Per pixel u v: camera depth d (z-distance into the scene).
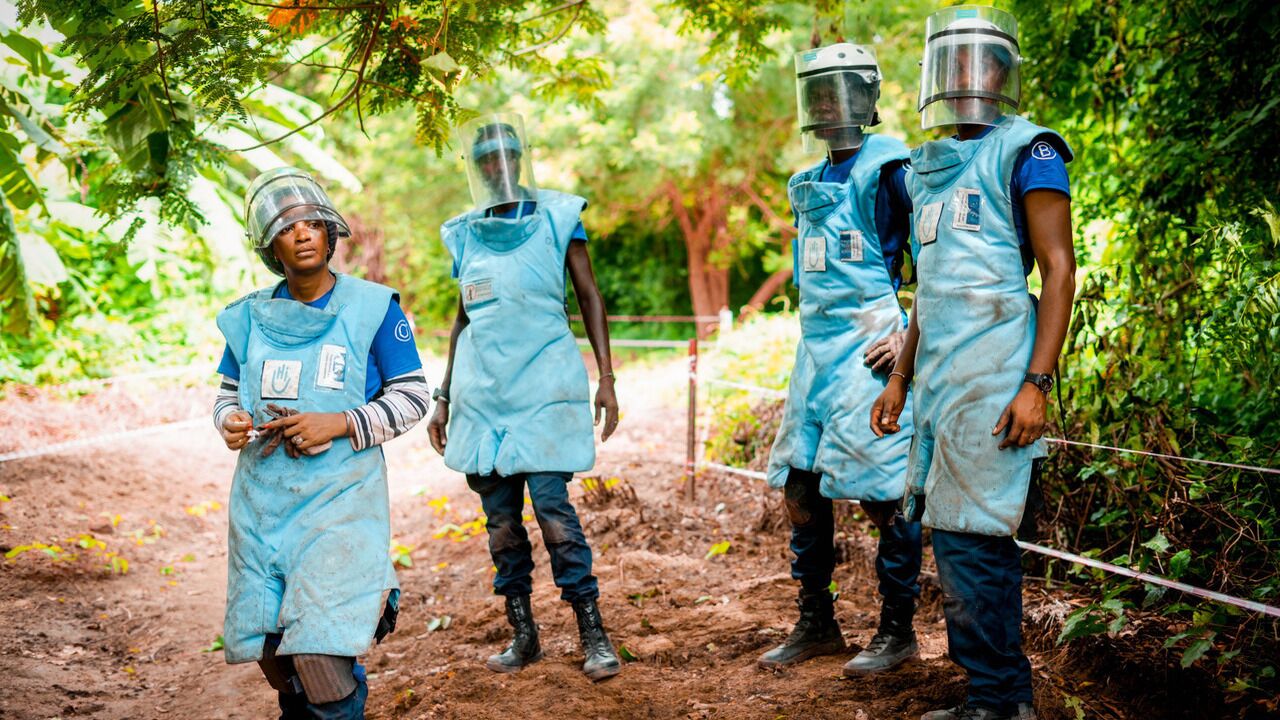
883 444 3.55
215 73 3.40
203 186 8.41
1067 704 3.28
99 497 7.56
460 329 4.32
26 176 5.93
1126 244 5.33
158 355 12.42
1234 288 4.09
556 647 4.39
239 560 2.91
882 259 3.62
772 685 3.72
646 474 7.93
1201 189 4.98
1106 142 5.72
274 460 2.92
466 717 3.65
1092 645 3.67
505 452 3.95
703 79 6.80
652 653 4.18
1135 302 4.67
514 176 4.02
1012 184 2.84
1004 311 2.82
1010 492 2.82
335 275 3.16
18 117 5.05
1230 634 3.45
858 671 3.66
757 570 5.40
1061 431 4.51
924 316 2.97
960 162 2.90
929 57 2.97
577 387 4.04
